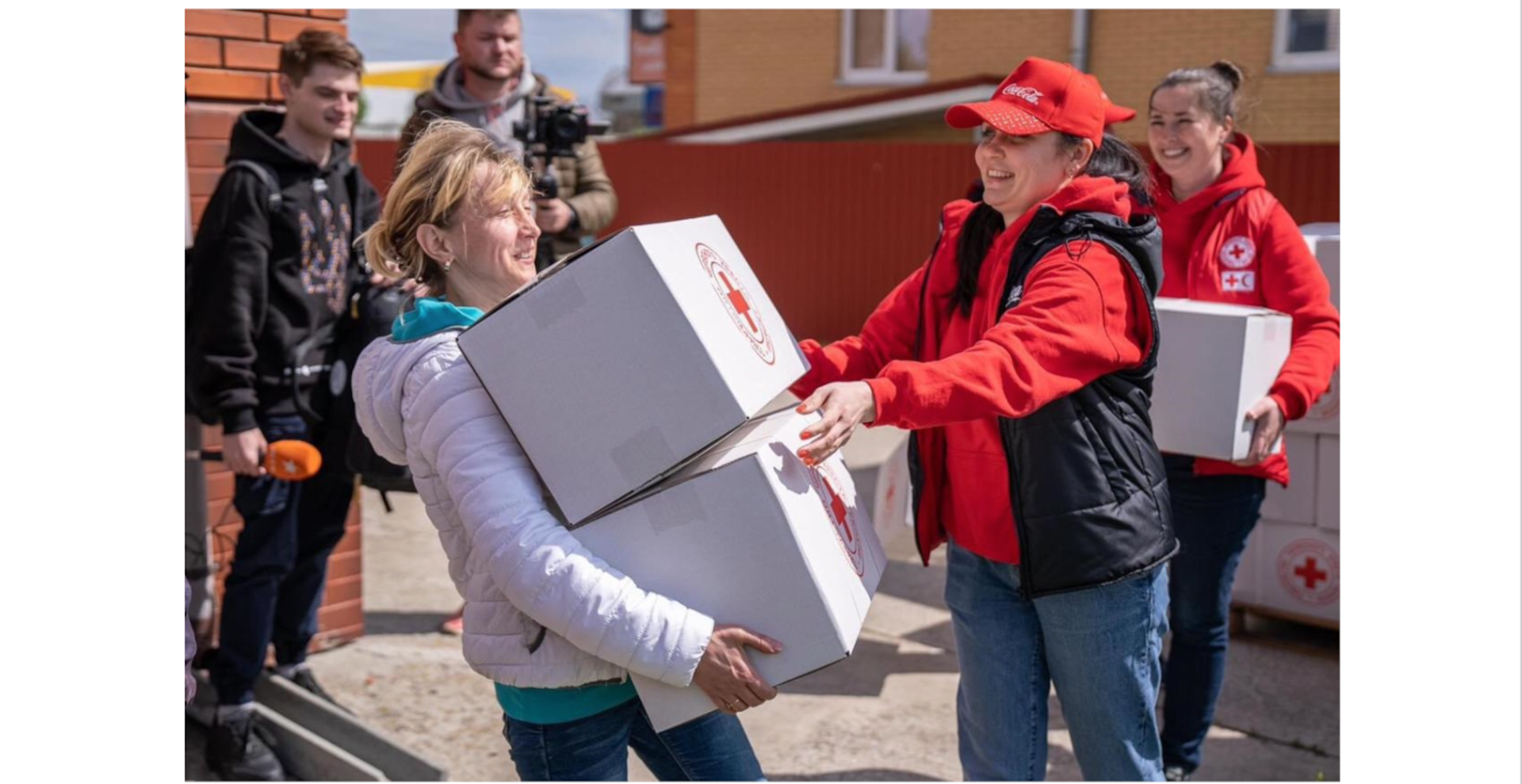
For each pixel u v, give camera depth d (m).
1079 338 2.24
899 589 4.91
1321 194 9.70
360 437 3.17
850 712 3.83
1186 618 3.19
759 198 13.15
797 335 13.09
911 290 2.78
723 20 15.96
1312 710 3.81
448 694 3.91
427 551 5.38
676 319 1.86
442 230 2.01
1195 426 3.04
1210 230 3.34
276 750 3.36
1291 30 12.22
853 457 7.01
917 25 14.72
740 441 2.11
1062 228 2.35
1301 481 4.16
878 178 12.56
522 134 4.12
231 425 3.20
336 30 4.03
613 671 1.99
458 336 1.91
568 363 1.89
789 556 1.91
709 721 2.12
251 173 3.23
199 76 3.72
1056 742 3.62
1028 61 2.46
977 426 2.47
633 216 13.84
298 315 3.35
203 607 3.76
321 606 4.25
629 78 18.22
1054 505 2.37
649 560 1.94
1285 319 3.14
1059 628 2.46
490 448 1.91
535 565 1.85
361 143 14.71
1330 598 4.15
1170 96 3.32
